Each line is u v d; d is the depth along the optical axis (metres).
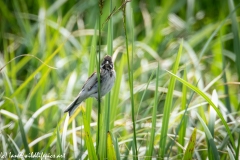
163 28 15.98
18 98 12.45
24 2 16.72
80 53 14.27
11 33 16.55
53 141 9.83
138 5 17.02
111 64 8.58
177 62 8.62
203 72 14.84
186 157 8.27
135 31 16.34
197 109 11.89
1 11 15.99
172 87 8.66
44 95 12.74
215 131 10.47
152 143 8.57
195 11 17.62
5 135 10.02
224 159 9.48
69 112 8.20
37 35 15.14
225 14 16.70
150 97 14.63
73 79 12.48
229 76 14.28
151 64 14.16
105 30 15.41
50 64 12.84
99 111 7.56
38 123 11.62
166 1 16.14
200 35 14.65
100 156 8.38
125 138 9.97
